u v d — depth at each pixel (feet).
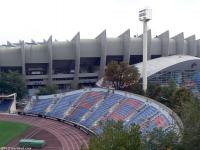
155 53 655.35
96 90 460.96
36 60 600.39
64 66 634.43
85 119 407.85
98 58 638.12
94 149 126.93
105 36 597.52
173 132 160.56
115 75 465.06
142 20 445.37
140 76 515.09
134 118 355.77
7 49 601.21
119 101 407.23
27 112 477.36
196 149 144.05
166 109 323.16
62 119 433.48
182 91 354.74
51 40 583.58
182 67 555.28
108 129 130.72
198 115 151.84
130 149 122.01
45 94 532.73
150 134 159.74
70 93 482.69
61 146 334.65
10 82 537.65
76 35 595.88
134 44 637.30
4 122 435.12
